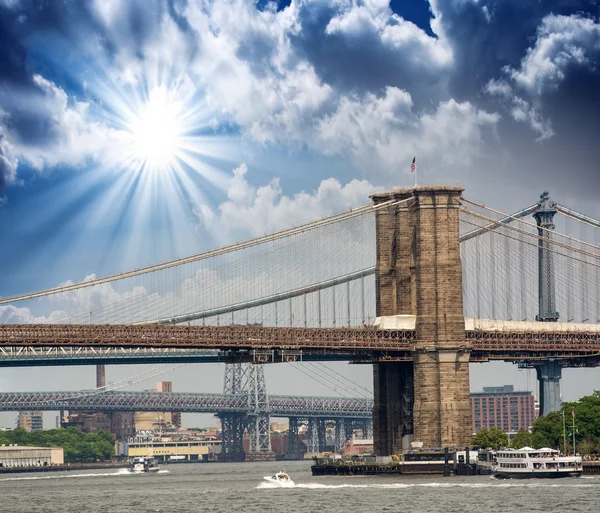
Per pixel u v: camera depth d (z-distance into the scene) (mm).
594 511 158750
